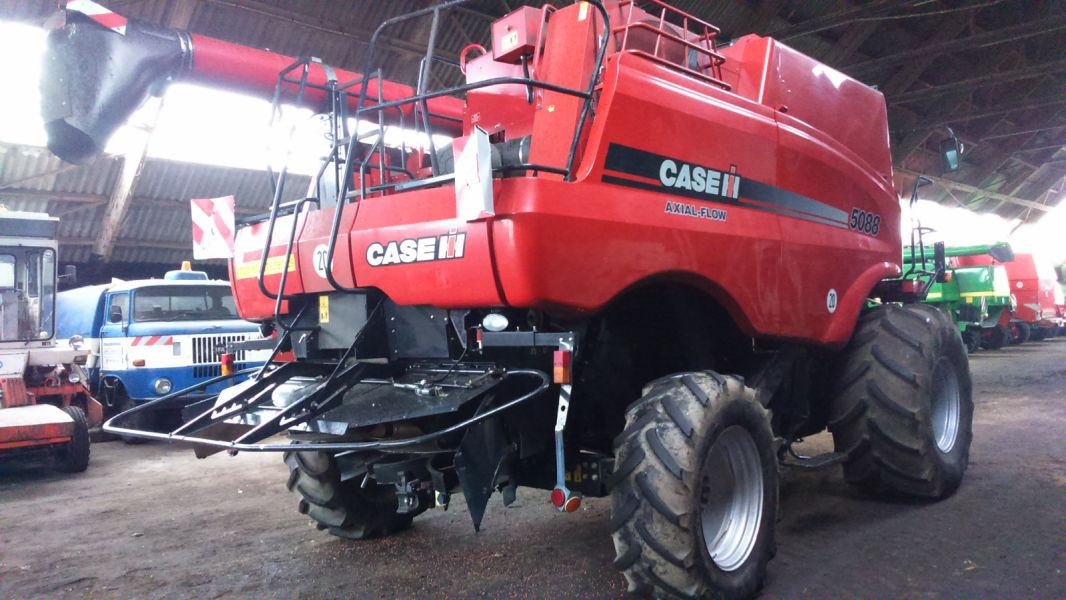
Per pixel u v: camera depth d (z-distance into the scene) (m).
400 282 3.29
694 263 3.35
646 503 2.93
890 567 3.59
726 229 3.55
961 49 17.06
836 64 18.08
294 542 4.45
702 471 3.00
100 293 10.14
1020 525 4.09
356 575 3.79
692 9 14.68
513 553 4.02
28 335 7.98
